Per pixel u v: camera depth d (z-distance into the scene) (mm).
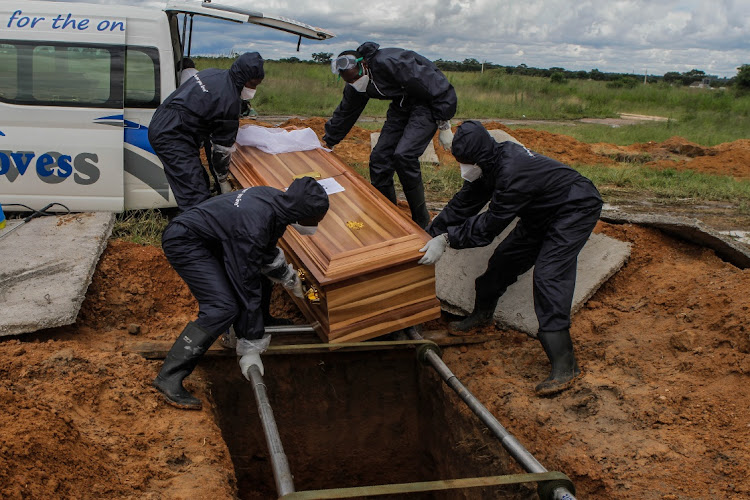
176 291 5414
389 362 5109
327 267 4141
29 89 6000
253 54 5113
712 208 9273
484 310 5172
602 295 5453
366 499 5199
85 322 4859
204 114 5020
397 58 5227
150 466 3275
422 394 5160
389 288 4383
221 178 5555
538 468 3264
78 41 6031
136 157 6332
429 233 4863
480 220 4398
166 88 6258
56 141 6109
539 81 32719
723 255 5777
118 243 5699
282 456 3248
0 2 6039
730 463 3381
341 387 5070
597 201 4398
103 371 4008
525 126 20266
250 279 3707
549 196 4320
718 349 4234
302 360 4918
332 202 4969
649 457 3549
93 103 6098
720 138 18734
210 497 3139
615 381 4246
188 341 3861
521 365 4773
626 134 18484
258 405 3631
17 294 4574
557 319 4309
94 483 3006
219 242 3836
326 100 20922
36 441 2912
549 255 4348
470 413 4469
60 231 5695
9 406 3115
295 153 5812
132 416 3703
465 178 4480
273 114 18344
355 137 12562
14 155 6074
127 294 5164
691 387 4020
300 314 5441
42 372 3910
